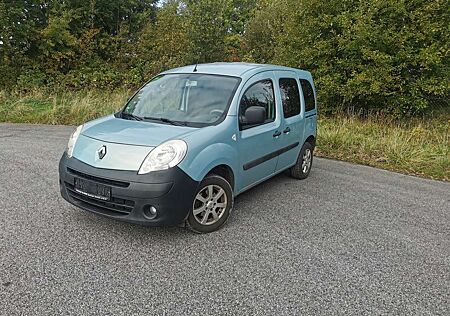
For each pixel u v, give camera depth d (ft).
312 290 9.92
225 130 13.30
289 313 8.96
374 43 38.27
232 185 13.93
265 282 10.21
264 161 15.79
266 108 15.99
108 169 11.56
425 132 33.17
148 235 12.66
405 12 37.24
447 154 25.75
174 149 11.68
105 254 11.34
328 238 13.08
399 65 37.58
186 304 9.17
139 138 12.15
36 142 26.76
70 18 65.51
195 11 59.16
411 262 11.64
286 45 45.73
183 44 63.00
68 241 12.04
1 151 23.75
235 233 13.14
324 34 42.24
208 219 13.05
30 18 64.28
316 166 23.53
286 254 11.79
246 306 9.17
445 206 16.97
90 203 12.09
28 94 47.78
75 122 36.27
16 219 13.52
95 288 9.67
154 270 10.59
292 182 19.66
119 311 8.82
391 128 34.45
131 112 15.35
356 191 18.60
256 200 16.71
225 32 69.05
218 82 15.11
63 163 12.83
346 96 39.45
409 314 9.11
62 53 64.23
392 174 22.34
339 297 9.66
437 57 36.01
